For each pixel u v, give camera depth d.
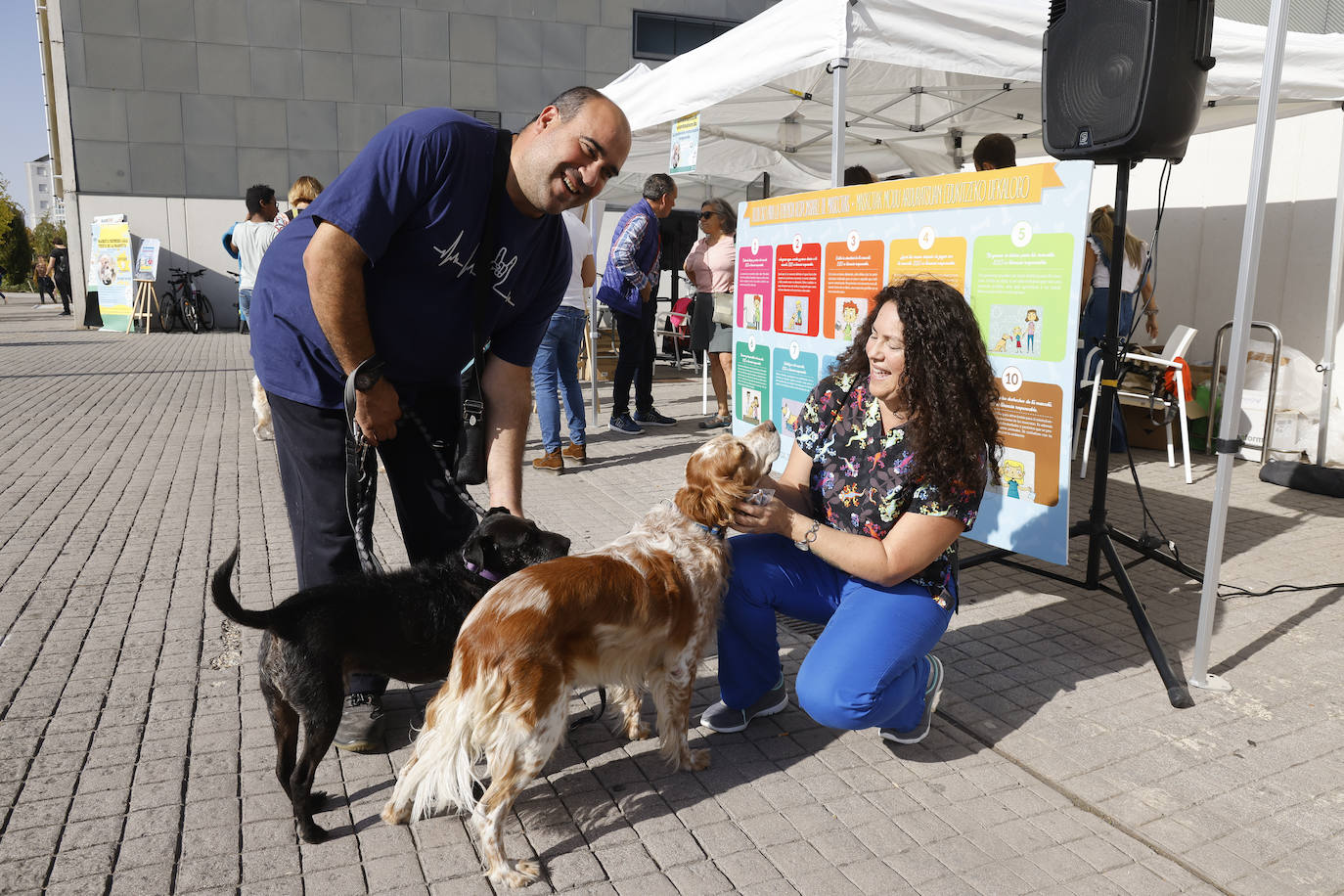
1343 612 4.19
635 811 2.68
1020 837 2.56
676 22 21.62
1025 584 4.59
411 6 19.88
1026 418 3.67
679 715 2.79
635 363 8.38
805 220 4.65
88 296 20.58
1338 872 2.42
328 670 2.39
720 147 9.64
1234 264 7.65
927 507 2.71
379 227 2.47
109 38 18.67
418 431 3.04
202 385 11.36
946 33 4.52
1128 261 6.58
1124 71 3.50
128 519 5.54
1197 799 2.75
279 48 19.44
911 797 2.76
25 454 7.33
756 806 2.71
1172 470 6.98
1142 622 3.68
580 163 2.57
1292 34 5.12
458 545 3.13
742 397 5.36
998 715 3.27
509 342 3.12
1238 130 7.52
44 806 2.62
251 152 19.75
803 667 2.84
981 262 3.75
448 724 2.34
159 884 2.30
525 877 2.33
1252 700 3.37
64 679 3.42
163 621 3.97
